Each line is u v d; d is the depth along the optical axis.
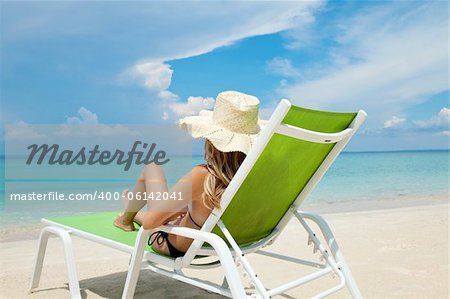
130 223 3.08
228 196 2.18
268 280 3.87
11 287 3.75
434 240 5.34
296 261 2.73
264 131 2.04
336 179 19.38
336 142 2.51
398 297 3.34
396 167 26.16
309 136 2.18
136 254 2.50
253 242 2.79
